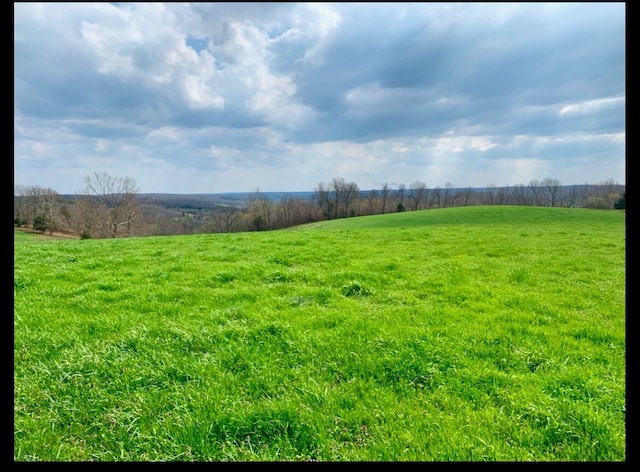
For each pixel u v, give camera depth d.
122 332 6.81
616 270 13.32
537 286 10.95
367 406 4.64
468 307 8.73
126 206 65.56
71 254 15.69
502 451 3.89
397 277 11.91
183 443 4.05
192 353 6.02
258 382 5.18
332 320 7.53
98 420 4.43
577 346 6.42
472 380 5.18
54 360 5.64
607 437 3.99
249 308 8.41
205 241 21.23
